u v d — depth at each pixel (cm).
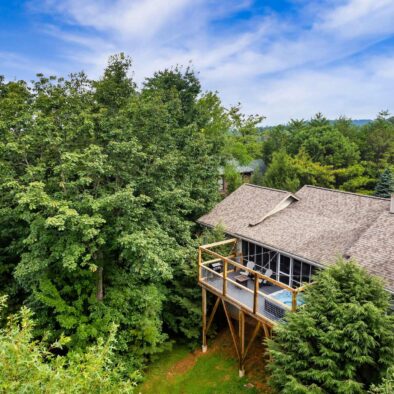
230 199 2291
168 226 1731
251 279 1772
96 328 1407
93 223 1189
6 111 1414
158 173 1548
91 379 613
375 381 977
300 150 4128
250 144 4134
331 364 968
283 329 1082
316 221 1764
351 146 4331
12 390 497
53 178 1381
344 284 1073
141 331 1521
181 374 1550
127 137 1532
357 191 3959
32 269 1258
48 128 1362
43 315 1468
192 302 1784
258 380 1452
